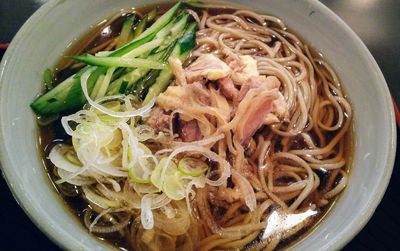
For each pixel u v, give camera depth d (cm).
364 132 15
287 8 17
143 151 14
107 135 14
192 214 14
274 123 16
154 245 14
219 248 14
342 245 12
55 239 12
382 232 15
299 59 17
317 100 17
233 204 14
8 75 14
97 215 14
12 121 14
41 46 15
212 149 15
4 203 15
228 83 15
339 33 16
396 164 16
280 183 15
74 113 15
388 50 21
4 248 14
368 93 15
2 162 12
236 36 18
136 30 17
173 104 15
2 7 20
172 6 18
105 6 17
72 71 16
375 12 22
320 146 16
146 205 14
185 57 17
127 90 16
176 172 14
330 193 15
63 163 14
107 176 14
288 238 14
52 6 15
